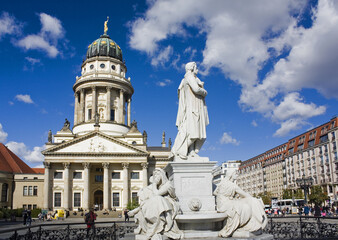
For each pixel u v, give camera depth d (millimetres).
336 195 74938
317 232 12070
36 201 80125
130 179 80500
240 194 8391
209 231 8055
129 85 96312
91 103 93500
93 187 83312
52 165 78312
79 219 65938
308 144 90250
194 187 8695
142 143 89438
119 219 61562
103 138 80125
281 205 73062
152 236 7430
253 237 7758
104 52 97562
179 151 9234
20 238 10891
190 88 9555
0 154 84375
